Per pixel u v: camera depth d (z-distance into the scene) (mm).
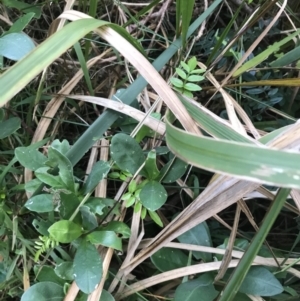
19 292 296
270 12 390
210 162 165
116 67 359
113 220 283
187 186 317
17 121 292
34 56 204
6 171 293
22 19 278
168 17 387
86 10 374
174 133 181
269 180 156
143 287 287
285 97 369
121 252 290
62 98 331
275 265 287
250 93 359
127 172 287
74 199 262
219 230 333
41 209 261
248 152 160
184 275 284
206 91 345
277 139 213
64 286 265
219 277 277
